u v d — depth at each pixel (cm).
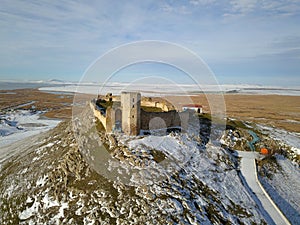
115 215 1664
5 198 2253
